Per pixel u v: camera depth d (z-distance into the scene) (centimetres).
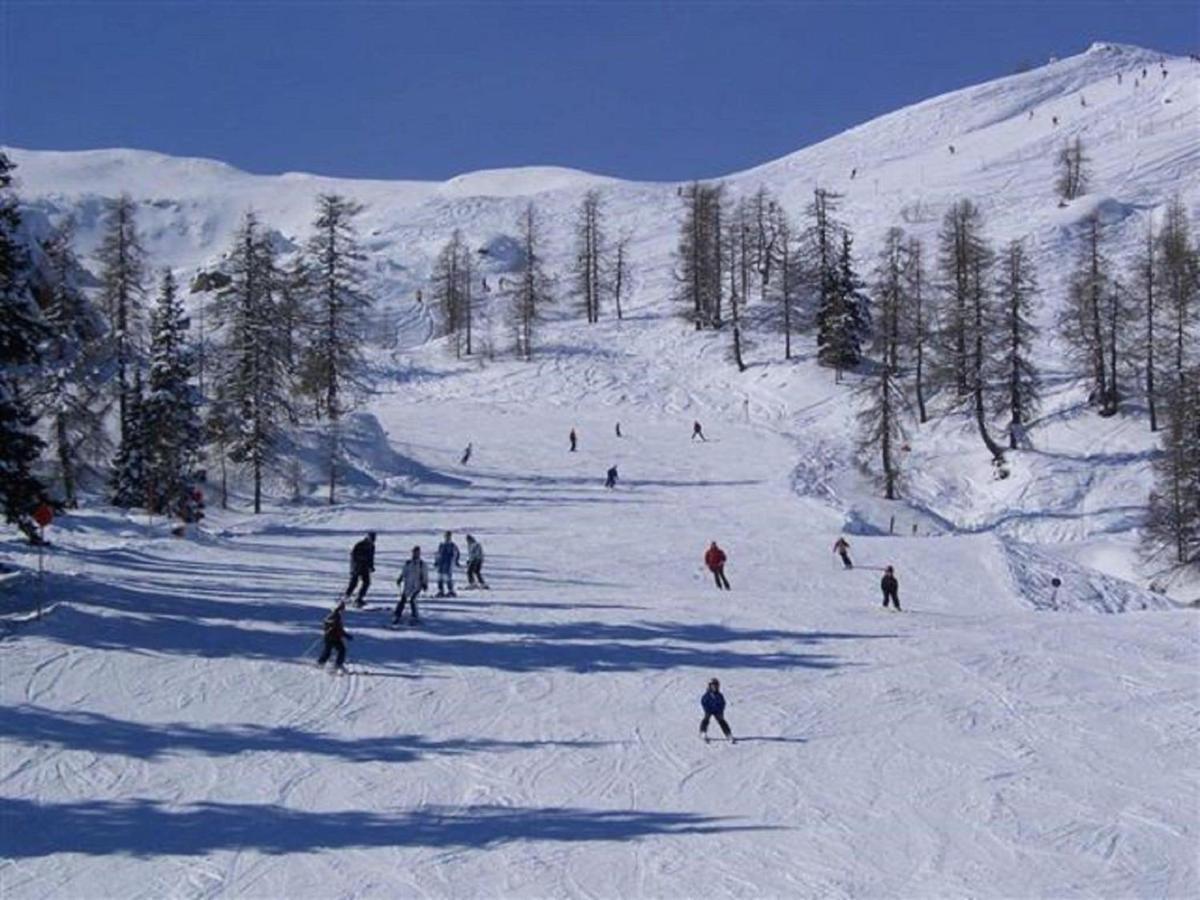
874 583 4109
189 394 5244
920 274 8506
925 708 2591
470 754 2228
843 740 2372
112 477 5100
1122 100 16888
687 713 2520
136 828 1847
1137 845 1866
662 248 14075
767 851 1828
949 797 2070
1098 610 4169
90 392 4975
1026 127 17075
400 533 4806
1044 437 7106
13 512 2884
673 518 5225
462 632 3080
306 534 4731
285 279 6288
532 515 5275
